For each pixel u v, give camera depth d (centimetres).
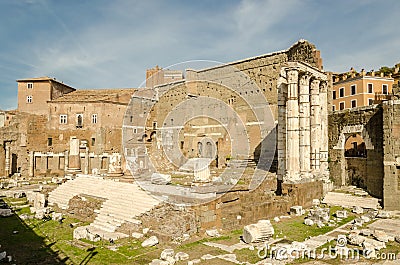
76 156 6184
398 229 2356
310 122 3822
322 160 3953
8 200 3719
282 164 3591
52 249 1967
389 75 6944
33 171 6209
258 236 2019
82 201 2947
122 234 2222
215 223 2300
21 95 7125
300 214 2869
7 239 2192
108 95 6994
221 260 1725
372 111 3531
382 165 3344
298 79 3606
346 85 6744
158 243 2025
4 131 6125
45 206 3322
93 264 1700
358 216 2812
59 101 6706
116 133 6769
